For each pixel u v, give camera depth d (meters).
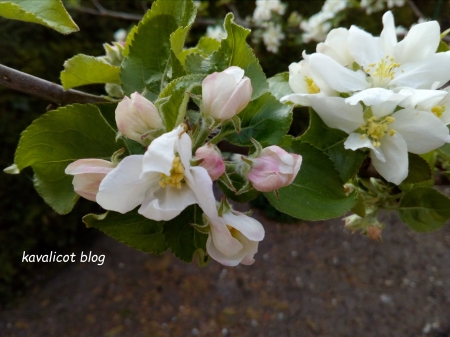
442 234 0.75
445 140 0.12
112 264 0.65
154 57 0.13
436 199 0.17
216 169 0.09
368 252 0.72
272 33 0.53
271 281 0.65
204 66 0.12
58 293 0.60
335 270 0.68
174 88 0.10
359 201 0.14
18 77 0.14
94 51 0.63
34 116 0.60
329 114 0.13
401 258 0.71
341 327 0.59
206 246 0.10
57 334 0.55
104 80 0.15
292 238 0.74
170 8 0.13
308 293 0.64
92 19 0.63
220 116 0.10
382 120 0.13
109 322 0.57
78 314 0.58
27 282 0.61
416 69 0.13
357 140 0.13
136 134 0.10
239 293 0.63
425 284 0.66
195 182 0.08
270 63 0.68
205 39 0.16
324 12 0.49
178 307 0.60
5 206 0.59
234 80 0.10
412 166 0.14
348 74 0.13
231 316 0.59
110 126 0.12
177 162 0.09
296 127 0.71
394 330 0.59
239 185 0.11
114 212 0.11
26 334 0.55
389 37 0.14
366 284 0.66
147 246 0.11
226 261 0.10
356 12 0.50
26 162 0.12
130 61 0.13
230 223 0.10
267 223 0.77
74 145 0.12
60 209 0.12
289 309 0.61
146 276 0.64
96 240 0.69
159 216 0.09
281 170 0.10
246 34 0.11
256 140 0.11
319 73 0.13
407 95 0.12
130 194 0.09
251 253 0.10
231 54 0.12
